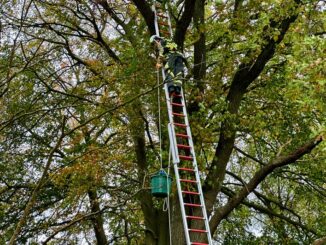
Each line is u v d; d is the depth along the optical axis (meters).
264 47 11.18
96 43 13.34
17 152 14.01
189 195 10.81
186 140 10.73
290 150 12.68
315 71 8.29
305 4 10.18
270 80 12.19
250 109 12.09
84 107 11.80
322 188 14.02
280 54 11.91
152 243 11.70
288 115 12.52
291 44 11.36
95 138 12.16
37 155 14.13
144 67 9.71
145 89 9.82
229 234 15.50
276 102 12.69
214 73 11.59
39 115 13.09
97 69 11.41
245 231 15.48
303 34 9.82
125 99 9.78
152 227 11.84
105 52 13.23
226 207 11.16
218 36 11.75
